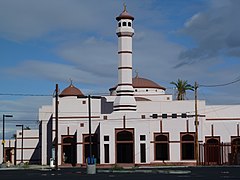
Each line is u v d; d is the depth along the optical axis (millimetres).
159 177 37500
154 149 73750
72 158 78688
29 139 102438
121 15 76438
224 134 76062
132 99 75562
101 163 72250
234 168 57469
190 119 74125
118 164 71500
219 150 74000
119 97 75438
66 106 81188
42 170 59812
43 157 90188
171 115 78375
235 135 75875
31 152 102000
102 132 73125
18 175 45625
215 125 76375
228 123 76188
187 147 76375
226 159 74188
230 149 74500
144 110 79938
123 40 76500
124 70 76188
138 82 94688
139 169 57719
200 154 73812
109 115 74125
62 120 80812
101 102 83688
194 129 73812
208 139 76375
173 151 73562
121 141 73312
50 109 91500
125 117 73500
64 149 80562
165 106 80125
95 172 48125
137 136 72812
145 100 84250
